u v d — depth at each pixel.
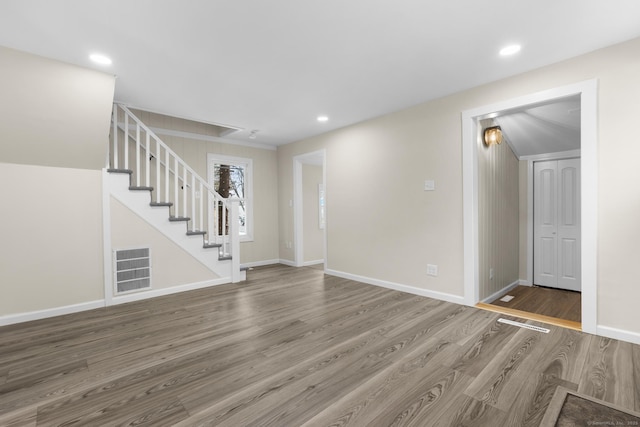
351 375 1.89
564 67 2.55
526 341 2.34
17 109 2.58
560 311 3.32
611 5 1.86
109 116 2.98
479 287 3.32
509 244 4.16
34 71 2.49
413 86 3.10
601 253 2.39
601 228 2.38
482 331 2.54
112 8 1.87
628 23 2.05
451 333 2.51
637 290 2.25
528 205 4.40
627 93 2.27
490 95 3.00
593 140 2.40
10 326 2.75
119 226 3.42
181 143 4.82
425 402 1.62
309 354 2.18
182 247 3.89
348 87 3.12
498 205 3.80
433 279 3.51
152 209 3.64
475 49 2.39
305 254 5.95
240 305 3.32
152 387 1.79
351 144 4.45
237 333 2.56
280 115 4.01
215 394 1.71
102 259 3.30
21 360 2.12
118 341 2.42
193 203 4.05
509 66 2.67
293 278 4.63
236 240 4.39
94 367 2.02
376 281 4.14
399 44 2.32
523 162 4.44
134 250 3.52
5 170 2.80
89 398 1.68
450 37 2.23
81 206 3.18
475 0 1.82
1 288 2.78
